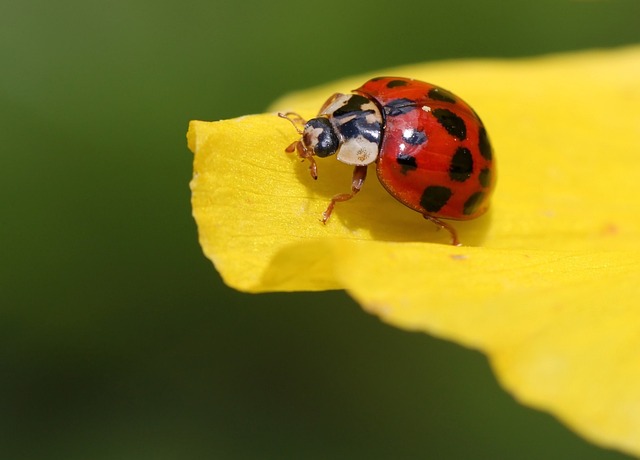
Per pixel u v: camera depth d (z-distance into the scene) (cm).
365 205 8
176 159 10
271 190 8
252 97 11
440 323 7
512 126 9
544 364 7
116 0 11
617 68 9
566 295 7
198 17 11
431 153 8
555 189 9
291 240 8
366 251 7
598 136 9
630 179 9
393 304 7
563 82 9
